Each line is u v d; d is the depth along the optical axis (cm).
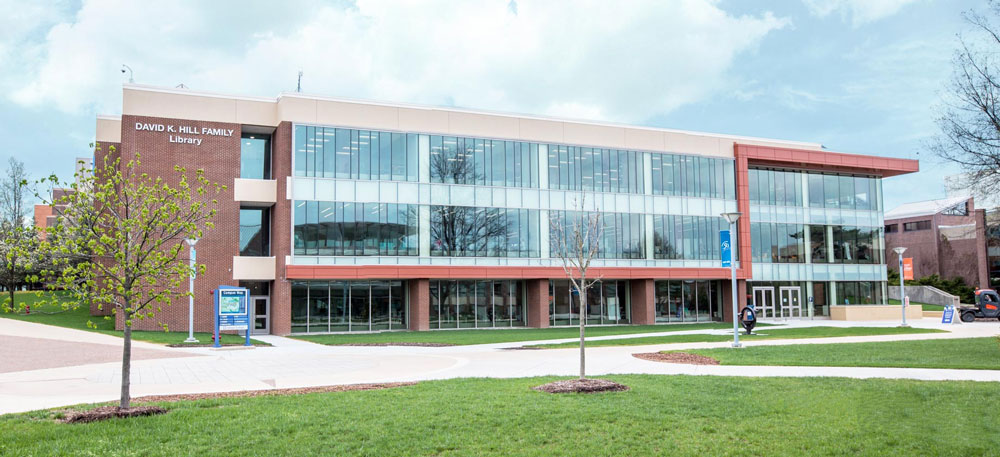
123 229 1109
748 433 1001
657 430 1015
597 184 4550
